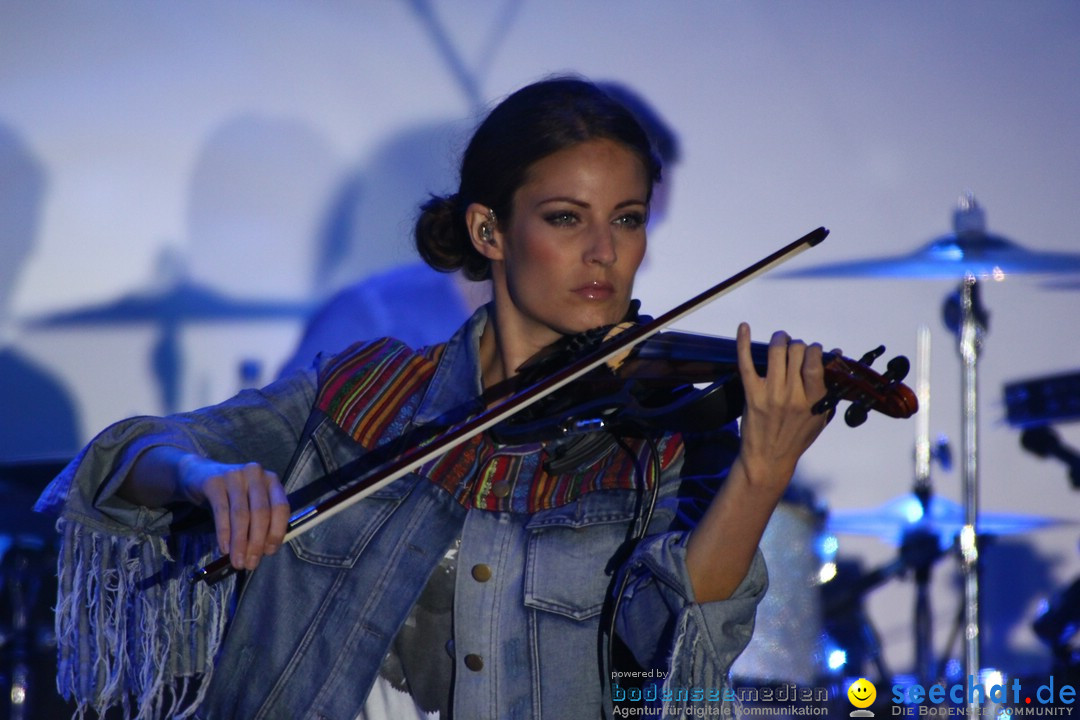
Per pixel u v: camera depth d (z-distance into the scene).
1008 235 16.81
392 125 17.20
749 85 16.95
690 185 16.95
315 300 17.20
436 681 5.29
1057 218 16.77
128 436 5.39
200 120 17.28
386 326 11.61
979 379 16.72
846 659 13.29
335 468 5.54
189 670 5.57
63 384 17.11
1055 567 16.55
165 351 17.17
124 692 5.48
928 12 16.84
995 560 16.56
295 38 17.23
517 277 5.44
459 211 5.83
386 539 5.34
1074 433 16.45
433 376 5.69
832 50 16.95
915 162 16.88
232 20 17.27
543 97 5.40
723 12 16.97
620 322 5.59
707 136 16.95
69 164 17.27
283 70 17.25
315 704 5.25
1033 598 16.55
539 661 5.10
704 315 16.83
